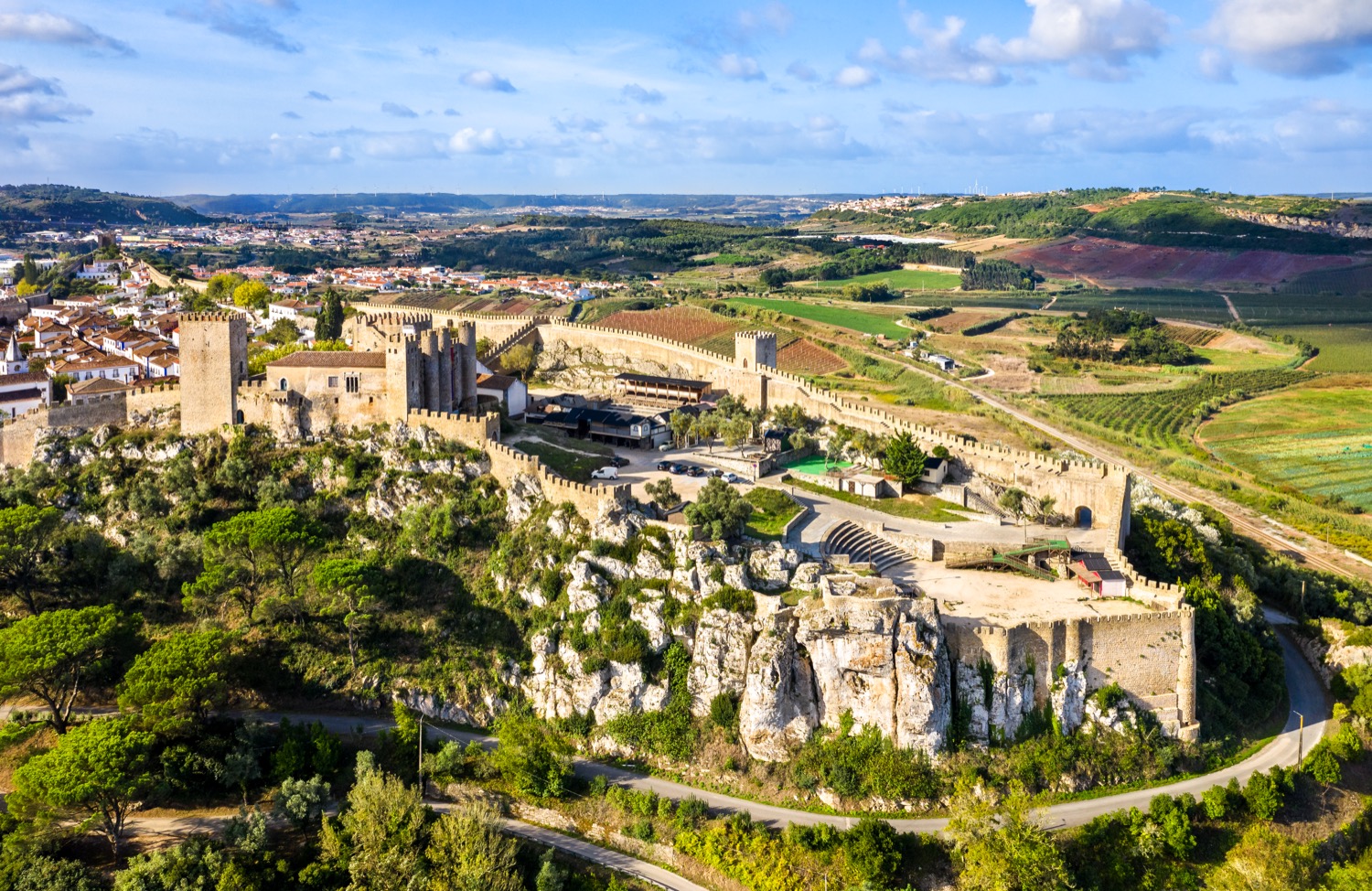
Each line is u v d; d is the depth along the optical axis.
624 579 146.88
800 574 143.25
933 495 186.88
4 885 106.06
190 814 122.19
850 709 132.75
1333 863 123.44
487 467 167.50
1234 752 139.38
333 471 169.00
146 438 178.38
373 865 112.44
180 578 158.12
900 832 120.56
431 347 179.00
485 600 152.12
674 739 134.75
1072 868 118.25
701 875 117.62
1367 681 151.50
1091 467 171.62
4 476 180.38
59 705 138.25
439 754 130.25
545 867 115.62
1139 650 137.50
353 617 146.62
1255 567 187.50
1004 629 132.25
